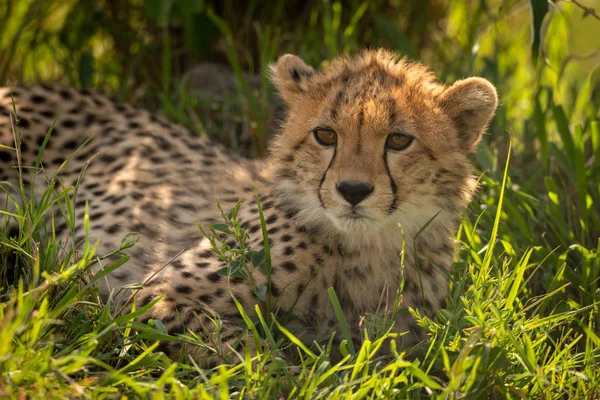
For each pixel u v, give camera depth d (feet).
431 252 25.25
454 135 25.31
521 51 44.83
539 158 35.01
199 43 40.93
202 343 21.36
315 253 24.34
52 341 19.25
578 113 39.19
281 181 25.09
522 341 22.45
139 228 27.12
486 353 19.56
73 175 28.68
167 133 30.55
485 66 39.63
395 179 23.63
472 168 27.76
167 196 28.12
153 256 26.32
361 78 24.89
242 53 42.39
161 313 23.17
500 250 27.45
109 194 27.96
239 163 30.50
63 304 20.68
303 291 24.16
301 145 24.41
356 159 23.02
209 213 27.40
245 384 20.18
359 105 23.25
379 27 41.27
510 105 40.11
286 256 24.00
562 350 23.25
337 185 22.98
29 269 22.81
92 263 21.56
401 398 20.20
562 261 26.71
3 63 40.22
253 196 27.35
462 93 25.36
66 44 41.14
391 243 24.64
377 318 22.38
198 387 18.89
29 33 40.65
